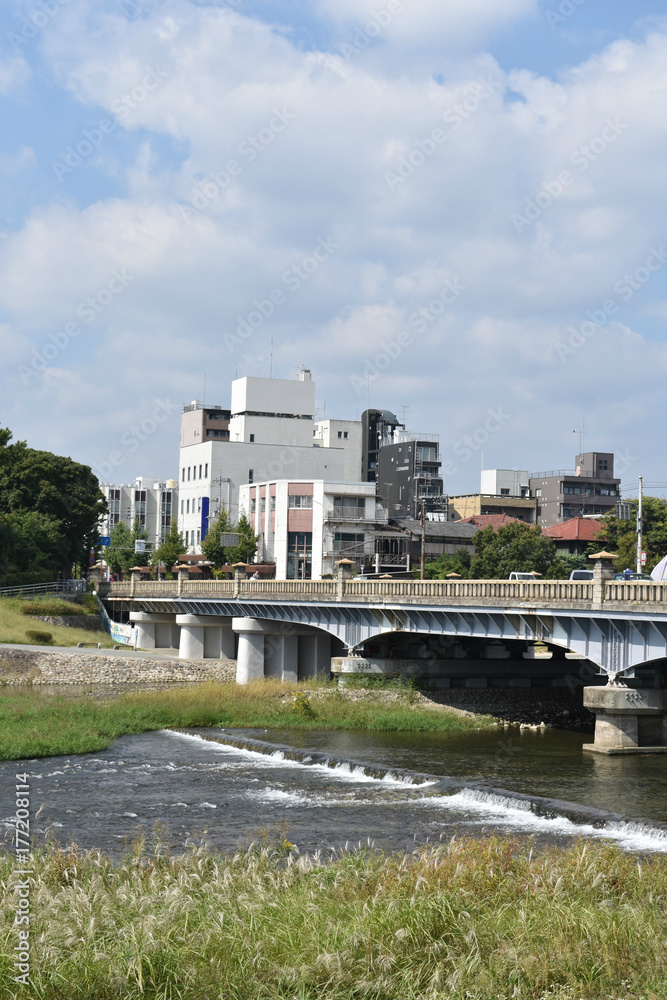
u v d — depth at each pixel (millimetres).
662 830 30703
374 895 18766
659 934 17031
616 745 49938
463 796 37750
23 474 124688
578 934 17031
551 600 51844
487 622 57688
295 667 84625
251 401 163500
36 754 46750
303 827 32125
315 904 18297
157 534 193000
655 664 51969
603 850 23203
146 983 14805
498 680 72750
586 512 180875
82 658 87500
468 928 17047
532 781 41688
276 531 131250
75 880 19219
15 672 85312
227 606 88562
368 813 34594
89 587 132000
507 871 21250
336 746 51906
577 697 73375
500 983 15469
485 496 180250
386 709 63906
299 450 154375
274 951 16062
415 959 16125
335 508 128750
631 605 47031
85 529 130625
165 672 88750
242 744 50625
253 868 21234
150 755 47719
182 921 16906
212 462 150250
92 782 40219
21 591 110812
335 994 14852
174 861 22578
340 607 71562
